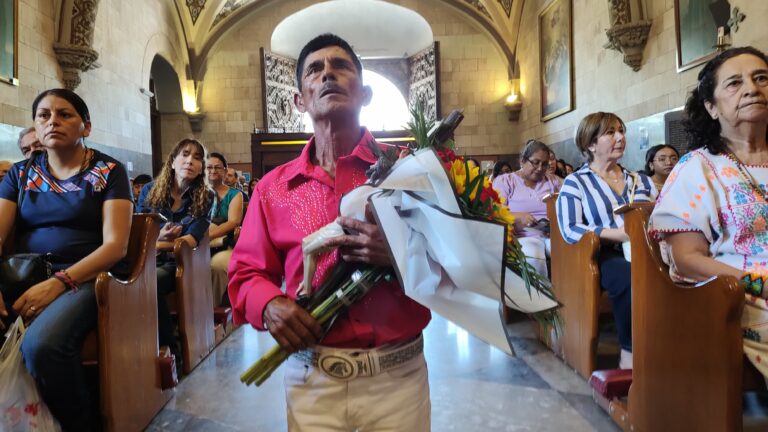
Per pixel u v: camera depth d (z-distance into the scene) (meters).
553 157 6.10
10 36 5.96
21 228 2.22
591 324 2.69
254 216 1.23
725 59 1.74
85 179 2.20
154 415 2.44
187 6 12.06
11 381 1.70
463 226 0.91
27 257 1.95
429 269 1.00
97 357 2.05
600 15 8.49
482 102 13.22
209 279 3.46
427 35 13.71
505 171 7.15
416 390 1.17
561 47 10.05
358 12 13.51
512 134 13.14
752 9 5.19
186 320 3.01
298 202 1.17
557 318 1.11
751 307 1.59
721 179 1.73
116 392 2.02
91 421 2.00
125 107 9.02
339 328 1.11
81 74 7.45
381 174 1.02
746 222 1.67
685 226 1.76
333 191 1.16
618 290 2.64
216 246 4.24
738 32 5.39
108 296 1.96
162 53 11.02
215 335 3.56
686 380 1.71
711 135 1.83
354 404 1.12
